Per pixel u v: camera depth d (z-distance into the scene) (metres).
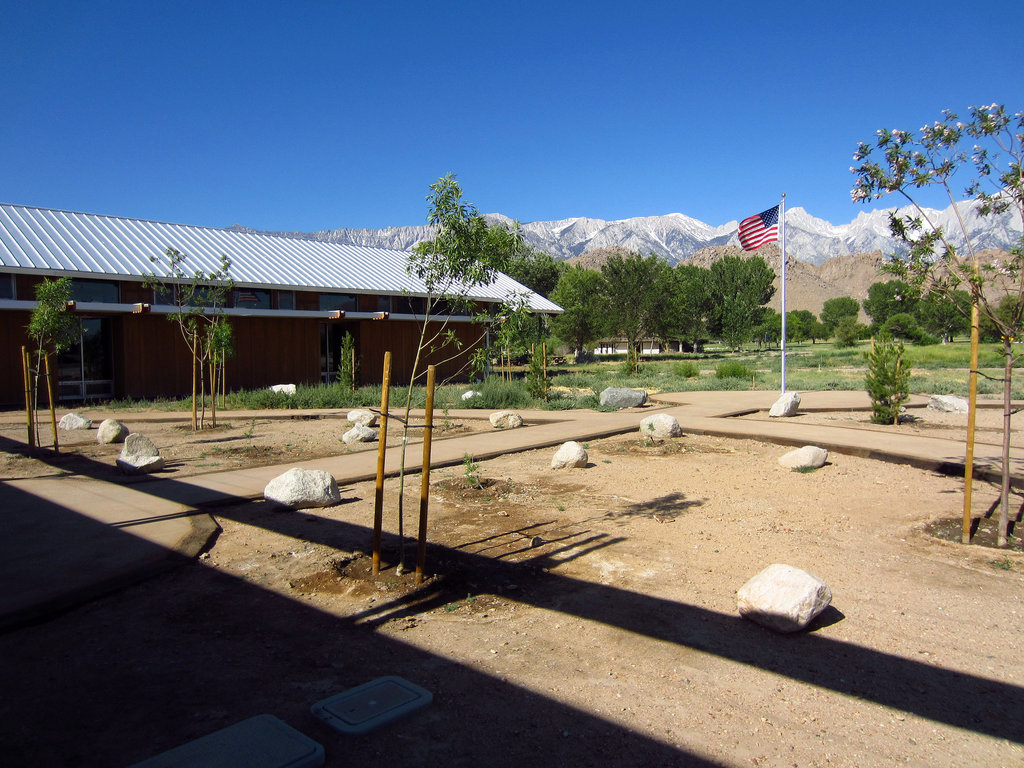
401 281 26.08
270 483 7.12
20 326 18.20
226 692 3.34
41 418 15.55
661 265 53.38
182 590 4.73
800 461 8.94
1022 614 4.39
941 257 5.91
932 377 24.86
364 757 2.80
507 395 17.70
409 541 5.80
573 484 8.12
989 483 8.12
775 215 17.78
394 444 11.02
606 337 52.16
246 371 22.38
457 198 5.05
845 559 5.42
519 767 2.75
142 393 20.25
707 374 31.64
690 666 3.66
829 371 31.94
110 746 2.85
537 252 65.44
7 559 5.13
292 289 22.77
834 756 2.87
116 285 19.62
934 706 3.28
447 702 3.27
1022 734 3.05
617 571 5.12
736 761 2.82
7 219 20.53
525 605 4.49
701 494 7.60
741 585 4.86
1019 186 5.39
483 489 7.73
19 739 2.89
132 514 6.46
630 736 3.00
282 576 5.00
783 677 3.55
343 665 3.65
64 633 4.02
